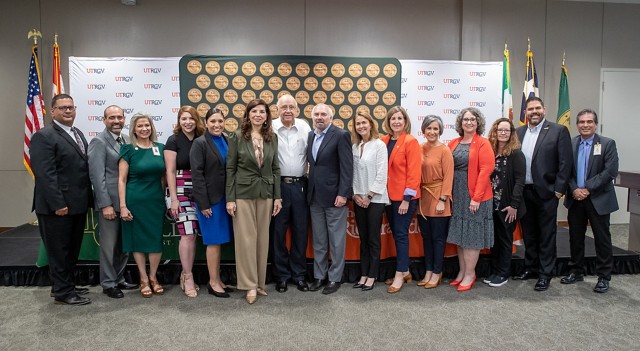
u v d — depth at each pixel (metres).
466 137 3.15
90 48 5.34
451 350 2.23
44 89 5.36
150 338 2.37
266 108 2.86
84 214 2.92
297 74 4.88
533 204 3.24
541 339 2.35
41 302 2.92
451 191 3.06
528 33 5.72
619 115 5.94
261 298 2.98
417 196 3.06
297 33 5.47
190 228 2.98
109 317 2.66
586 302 2.90
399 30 5.57
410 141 3.04
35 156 2.65
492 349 2.24
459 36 5.64
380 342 2.31
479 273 3.46
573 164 3.22
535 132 3.23
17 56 5.33
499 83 5.25
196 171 2.82
